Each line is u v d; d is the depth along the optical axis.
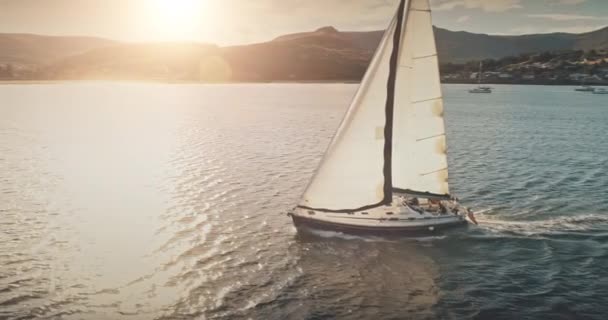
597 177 57.31
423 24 36.62
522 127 109.62
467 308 27.45
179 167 63.16
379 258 33.78
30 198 47.97
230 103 186.38
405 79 37.50
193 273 31.25
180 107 165.50
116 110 151.12
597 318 26.34
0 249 34.81
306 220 37.97
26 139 88.00
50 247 35.25
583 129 105.38
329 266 32.50
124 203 46.44
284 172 60.31
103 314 26.16
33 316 25.81
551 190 51.34
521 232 38.59
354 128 37.66
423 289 29.53
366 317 26.38
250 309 26.92
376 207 39.12
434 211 39.06
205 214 43.16
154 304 27.27
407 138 38.41
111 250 34.81
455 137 93.25
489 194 49.88
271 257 33.84
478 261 33.44
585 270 32.03
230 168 62.53
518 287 29.83
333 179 38.25
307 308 27.14
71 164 65.06
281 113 146.38
